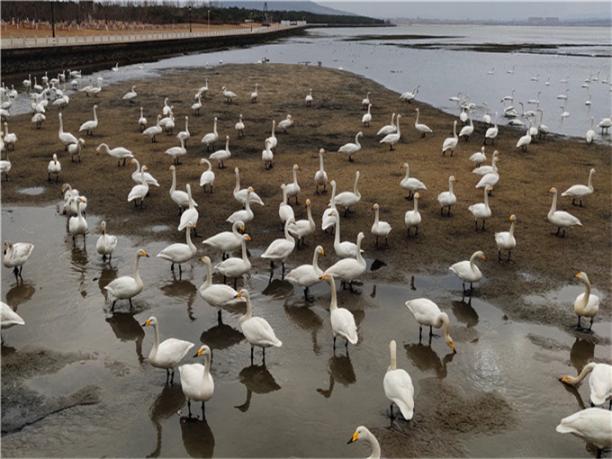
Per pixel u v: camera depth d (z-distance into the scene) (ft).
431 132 124.47
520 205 77.00
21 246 54.44
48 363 42.01
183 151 95.40
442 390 39.52
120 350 44.11
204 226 68.69
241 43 458.91
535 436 35.32
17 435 34.81
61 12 469.16
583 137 123.13
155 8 650.43
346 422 36.52
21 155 99.04
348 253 56.95
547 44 501.97
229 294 46.96
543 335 46.32
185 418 36.96
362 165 96.53
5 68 222.28
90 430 35.53
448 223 70.28
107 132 118.93
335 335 44.01
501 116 152.15
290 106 155.94
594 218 72.74
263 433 35.58
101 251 57.77
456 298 52.24
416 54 364.58
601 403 35.17
